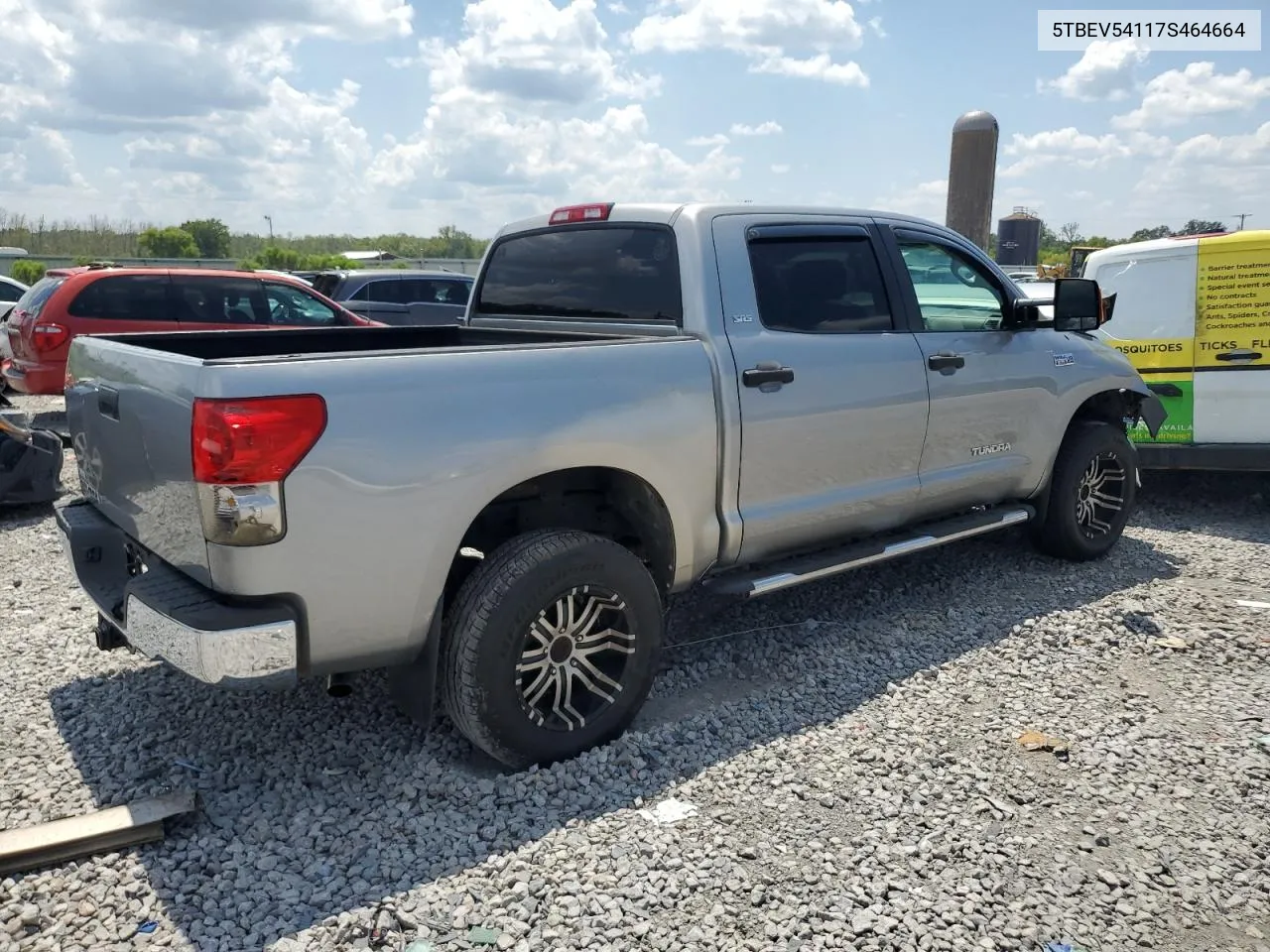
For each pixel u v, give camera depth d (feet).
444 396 10.36
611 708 11.85
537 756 11.29
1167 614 16.62
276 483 9.31
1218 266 22.68
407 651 10.64
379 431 9.87
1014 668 14.39
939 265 16.44
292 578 9.57
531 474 11.00
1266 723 12.70
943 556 19.94
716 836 10.11
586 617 11.66
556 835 10.10
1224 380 22.88
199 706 13.07
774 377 13.34
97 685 13.71
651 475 12.13
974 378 16.44
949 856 9.85
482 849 9.89
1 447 22.84
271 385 9.31
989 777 11.32
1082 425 19.08
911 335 15.55
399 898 9.04
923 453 15.81
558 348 11.43
